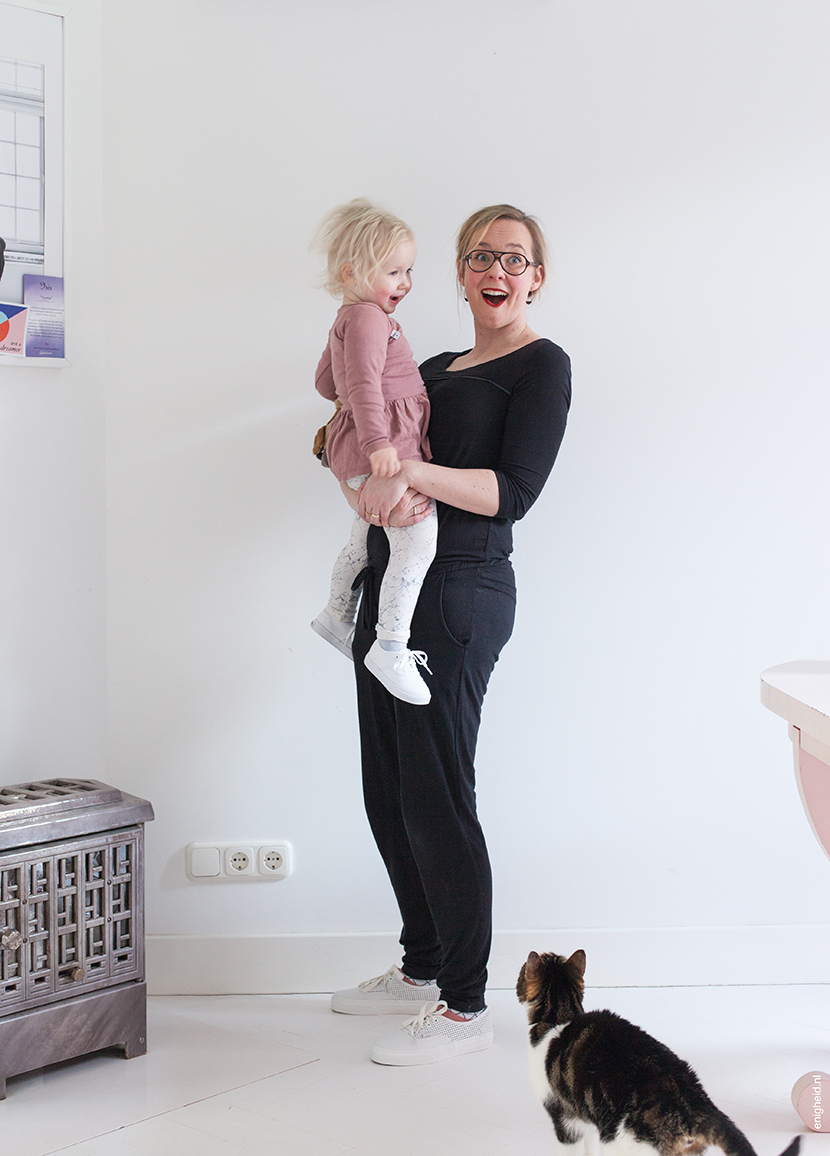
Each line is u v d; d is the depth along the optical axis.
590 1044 1.24
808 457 2.10
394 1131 1.48
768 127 2.07
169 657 2.09
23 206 1.95
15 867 1.60
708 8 2.06
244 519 2.09
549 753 2.12
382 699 1.85
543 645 2.11
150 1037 1.84
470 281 1.82
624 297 2.08
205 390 2.08
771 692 1.26
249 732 2.10
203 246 2.06
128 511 2.08
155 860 2.09
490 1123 1.50
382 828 1.91
